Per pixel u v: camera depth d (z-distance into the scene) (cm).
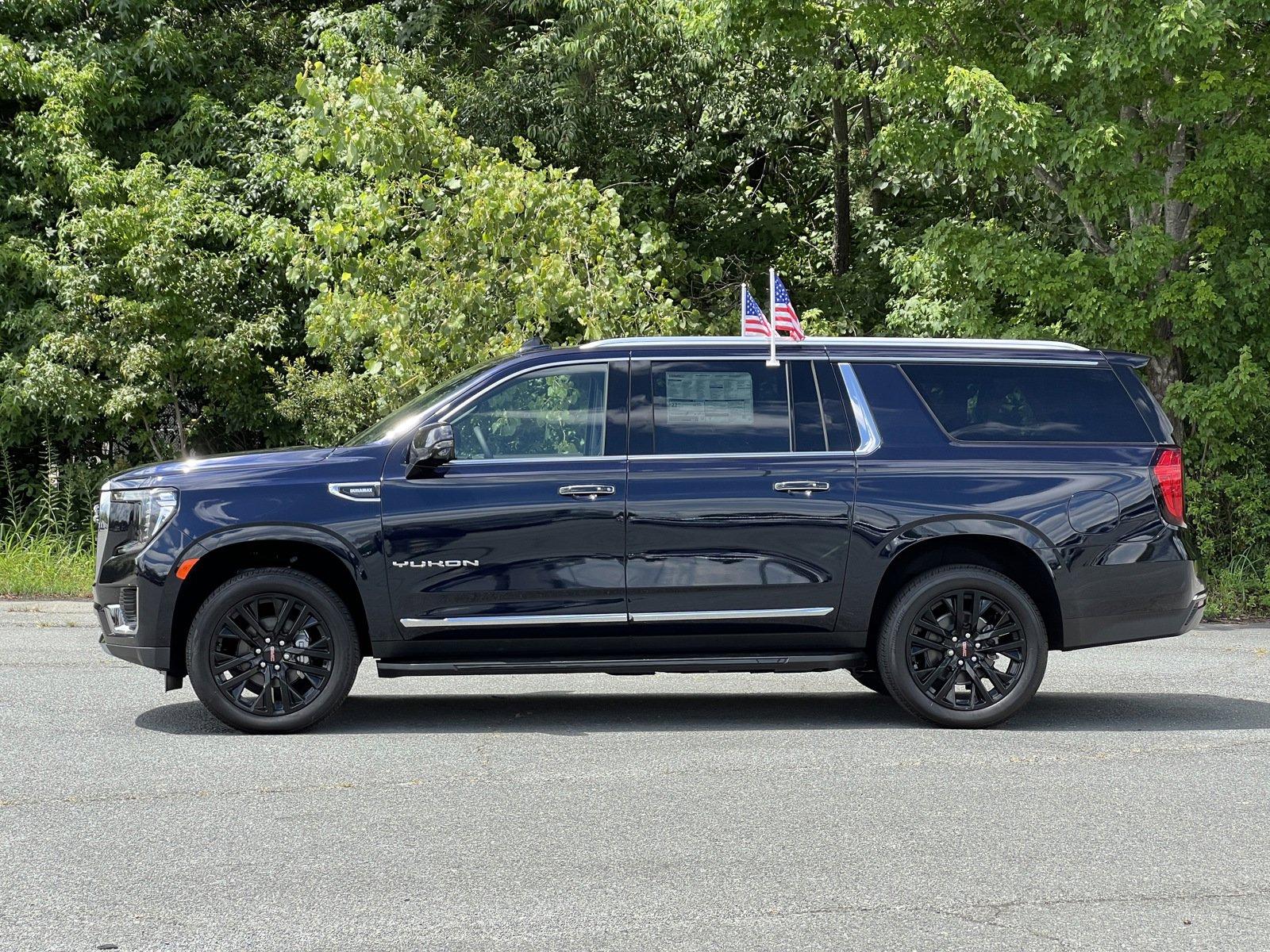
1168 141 1583
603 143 2233
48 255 2025
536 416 828
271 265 2061
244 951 458
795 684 1027
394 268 1680
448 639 815
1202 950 461
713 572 817
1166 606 846
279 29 2392
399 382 1647
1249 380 1565
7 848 576
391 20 2228
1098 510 839
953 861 560
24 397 1889
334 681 812
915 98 1614
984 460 838
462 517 809
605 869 547
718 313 2203
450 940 468
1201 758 755
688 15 1762
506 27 2402
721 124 2316
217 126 2155
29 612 1493
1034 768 729
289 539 804
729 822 619
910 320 1769
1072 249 1967
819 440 834
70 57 2131
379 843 585
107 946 462
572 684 1027
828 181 2497
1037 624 834
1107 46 1446
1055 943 466
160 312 1900
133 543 813
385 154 1645
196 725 841
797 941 467
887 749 776
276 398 2092
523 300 1575
